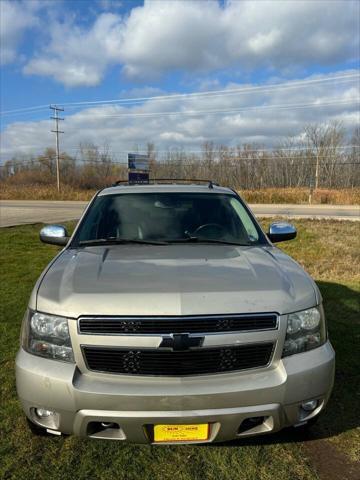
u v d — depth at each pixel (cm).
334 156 5697
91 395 208
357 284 659
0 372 355
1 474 237
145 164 4259
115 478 235
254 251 307
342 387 333
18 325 463
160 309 214
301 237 1187
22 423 284
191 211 361
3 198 4506
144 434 211
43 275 263
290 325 227
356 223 1579
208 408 210
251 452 257
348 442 266
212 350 215
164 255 289
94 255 291
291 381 218
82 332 216
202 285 231
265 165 6275
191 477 236
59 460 249
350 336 438
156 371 213
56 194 4409
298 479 234
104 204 368
